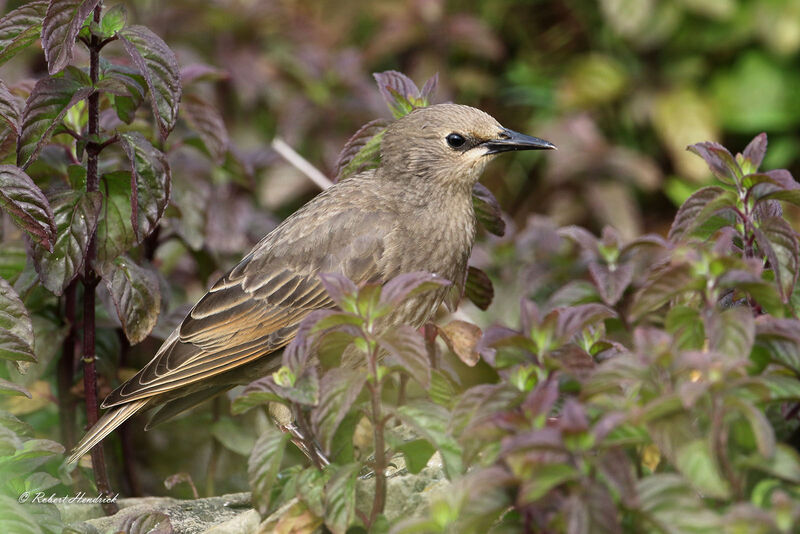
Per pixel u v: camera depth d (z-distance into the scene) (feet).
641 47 54.80
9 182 24.67
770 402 18.37
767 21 53.36
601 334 24.41
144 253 33.88
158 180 26.71
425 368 19.66
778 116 53.78
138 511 24.27
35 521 21.45
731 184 22.88
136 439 35.70
